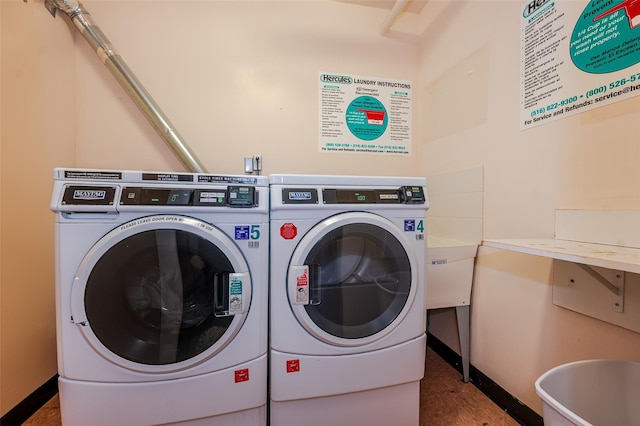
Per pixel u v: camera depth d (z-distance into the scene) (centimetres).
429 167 194
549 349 111
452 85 170
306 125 194
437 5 186
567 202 104
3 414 113
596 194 95
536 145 116
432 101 190
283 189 101
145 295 91
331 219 102
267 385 104
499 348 134
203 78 179
